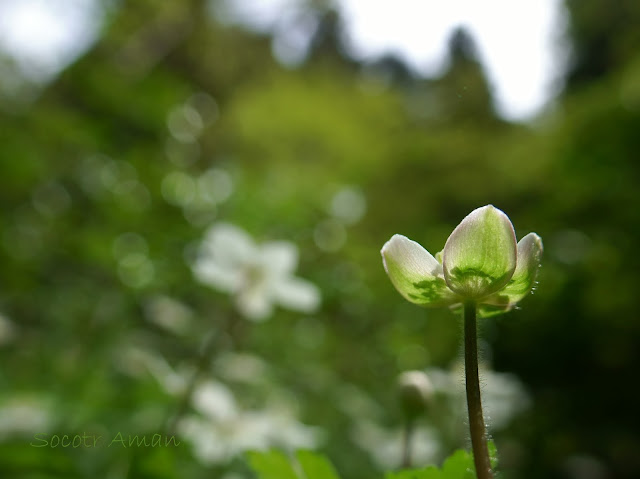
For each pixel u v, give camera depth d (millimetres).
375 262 768
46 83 756
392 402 580
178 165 710
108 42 855
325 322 690
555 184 754
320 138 1267
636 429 588
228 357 365
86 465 248
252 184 711
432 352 679
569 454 580
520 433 590
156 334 490
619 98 717
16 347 477
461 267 120
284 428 299
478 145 1051
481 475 115
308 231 725
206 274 331
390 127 1295
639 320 589
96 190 644
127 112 705
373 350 675
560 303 622
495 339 644
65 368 423
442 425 334
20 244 618
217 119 1191
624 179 664
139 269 564
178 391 280
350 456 405
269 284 335
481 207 120
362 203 893
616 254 605
